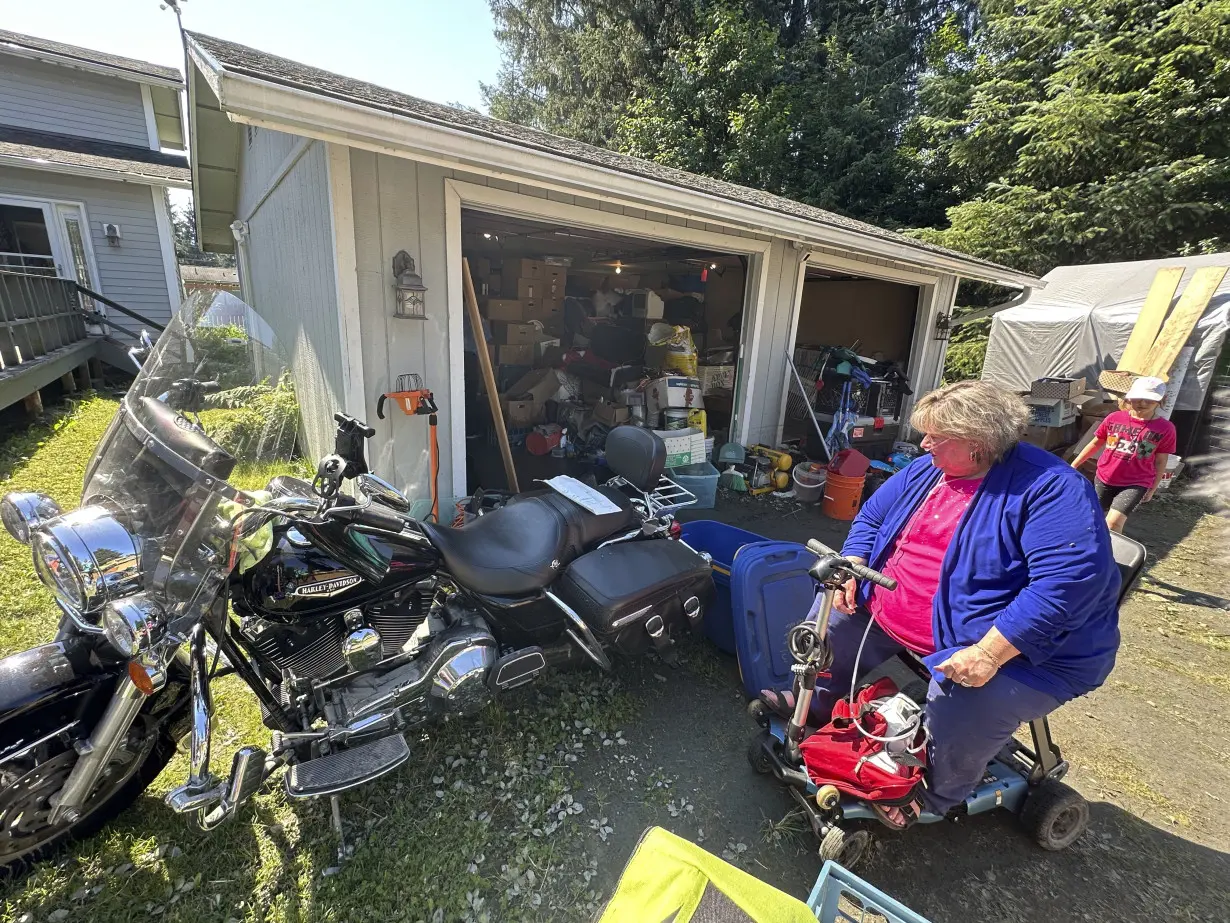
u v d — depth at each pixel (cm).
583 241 723
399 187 375
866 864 209
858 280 918
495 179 412
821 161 1584
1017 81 1282
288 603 199
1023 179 1265
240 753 177
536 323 719
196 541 171
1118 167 1123
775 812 230
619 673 305
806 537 503
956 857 215
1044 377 864
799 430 742
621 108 1772
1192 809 242
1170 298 749
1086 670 174
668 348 643
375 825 214
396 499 238
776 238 607
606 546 275
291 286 529
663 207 425
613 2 1697
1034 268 1192
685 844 140
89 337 954
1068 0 1170
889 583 179
